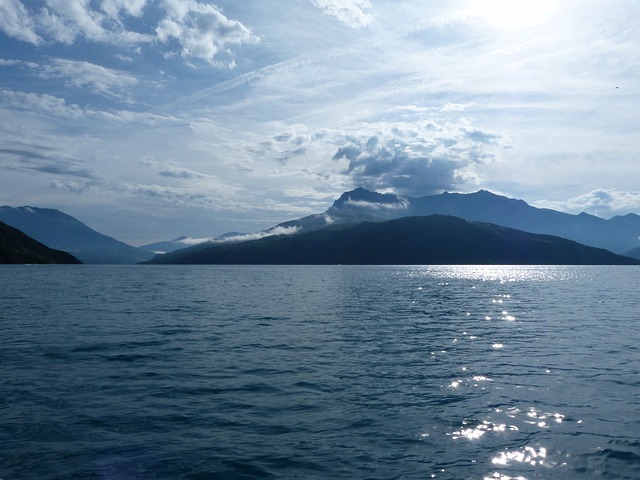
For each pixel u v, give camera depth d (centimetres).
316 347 3356
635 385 2322
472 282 14138
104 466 1427
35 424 1755
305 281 14812
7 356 2942
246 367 2711
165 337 3738
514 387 2292
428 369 2670
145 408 1959
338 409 1967
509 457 1497
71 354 3022
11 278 14725
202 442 1619
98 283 12681
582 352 3178
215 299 7719
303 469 1420
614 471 1396
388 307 6384
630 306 6619
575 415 1881
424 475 1378
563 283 13825
